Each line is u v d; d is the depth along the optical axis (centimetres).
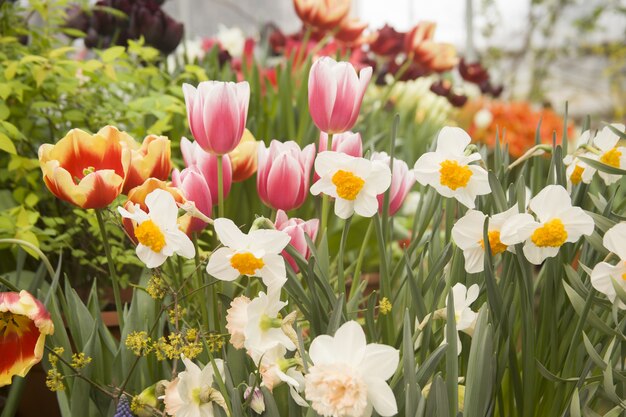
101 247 144
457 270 78
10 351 68
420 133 249
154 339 82
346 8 183
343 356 55
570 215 66
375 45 235
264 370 61
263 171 81
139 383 85
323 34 195
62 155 74
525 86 611
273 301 62
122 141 76
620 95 597
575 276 70
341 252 74
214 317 77
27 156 153
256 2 502
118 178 72
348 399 52
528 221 66
